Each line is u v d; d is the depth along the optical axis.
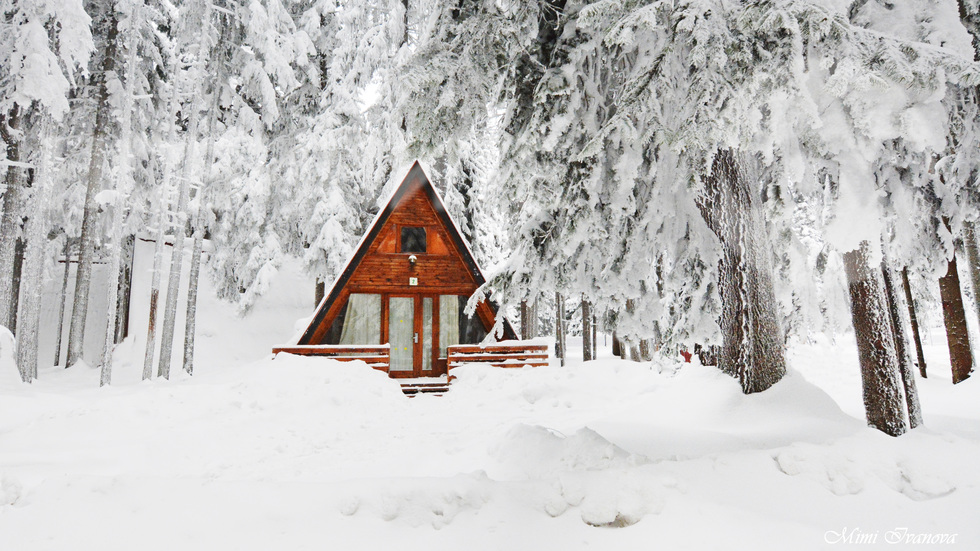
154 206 16.88
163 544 3.33
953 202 7.54
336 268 17.44
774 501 3.95
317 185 17.84
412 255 15.39
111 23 16.97
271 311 20.70
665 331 6.62
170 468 6.62
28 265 14.30
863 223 4.73
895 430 5.58
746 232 6.83
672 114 5.74
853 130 4.66
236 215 18.59
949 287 12.49
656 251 6.99
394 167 19.27
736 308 7.25
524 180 6.65
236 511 3.71
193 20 15.10
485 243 25.09
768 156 4.79
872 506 3.87
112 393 11.42
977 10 7.99
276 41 17.02
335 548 3.36
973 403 9.63
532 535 3.57
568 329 38.50
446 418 10.03
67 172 18.09
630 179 5.82
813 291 7.32
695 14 4.05
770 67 4.12
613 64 6.75
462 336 15.56
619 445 6.03
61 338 20.38
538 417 9.69
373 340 14.98
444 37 6.07
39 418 8.13
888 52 3.89
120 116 17.27
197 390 10.02
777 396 6.73
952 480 4.07
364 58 18.06
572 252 6.21
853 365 16.89
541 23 6.50
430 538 3.53
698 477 4.28
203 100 16.38
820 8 3.80
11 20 14.09
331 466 6.63
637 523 3.68
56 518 3.58
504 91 6.56
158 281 14.02
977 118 7.79
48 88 12.73
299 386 11.07
